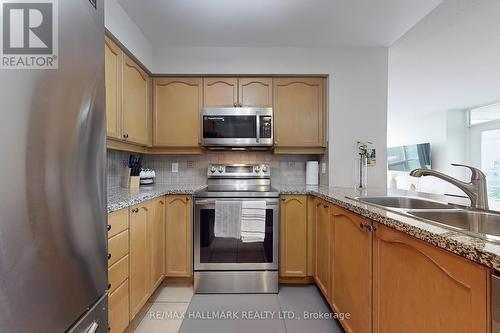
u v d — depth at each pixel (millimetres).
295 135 2682
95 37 873
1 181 539
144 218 1882
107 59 1856
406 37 2443
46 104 652
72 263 747
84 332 805
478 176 1293
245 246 2312
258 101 2680
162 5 1950
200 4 1943
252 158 2963
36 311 619
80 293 785
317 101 2699
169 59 2609
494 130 4898
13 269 563
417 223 928
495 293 609
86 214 812
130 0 1886
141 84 2453
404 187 6348
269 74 2637
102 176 914
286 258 2379
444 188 5398
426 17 2119
